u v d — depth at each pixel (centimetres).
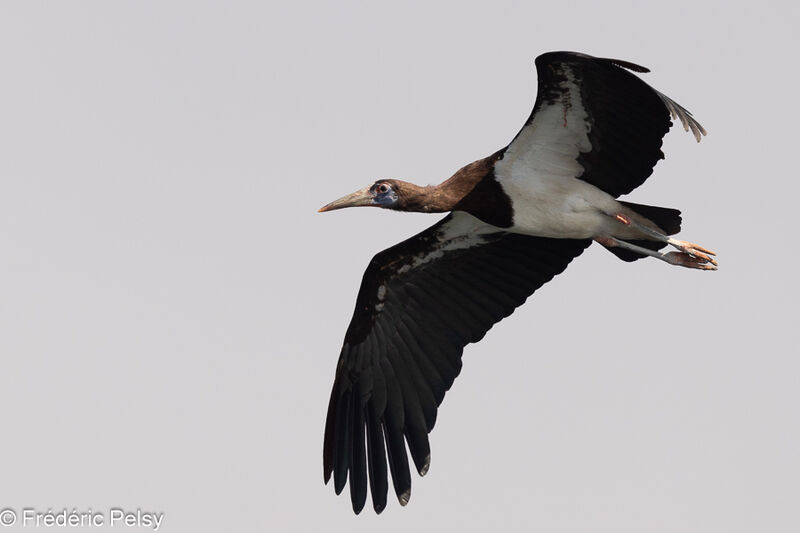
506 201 1523
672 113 1308
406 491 1600
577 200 1490
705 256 1502
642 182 1481
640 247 1527
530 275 1638
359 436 1633
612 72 1372
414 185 1599
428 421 1622
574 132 1459
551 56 1367
